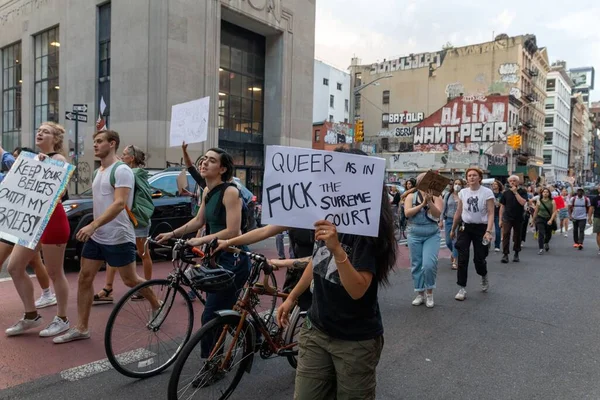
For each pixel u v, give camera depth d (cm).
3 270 697
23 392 327
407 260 968
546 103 7431
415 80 5738
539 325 525
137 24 1811
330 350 213
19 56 2648
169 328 385
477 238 649
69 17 2166
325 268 211
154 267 802
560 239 1524
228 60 2175
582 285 753
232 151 2214
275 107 2344
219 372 304
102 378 353
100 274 711
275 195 213
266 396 335
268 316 347
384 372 386
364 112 6056
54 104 2383
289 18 2325
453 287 717
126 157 543
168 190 880
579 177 9544
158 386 344
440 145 5038
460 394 348
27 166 404
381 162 200
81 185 2059
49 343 416
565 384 369
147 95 1791
